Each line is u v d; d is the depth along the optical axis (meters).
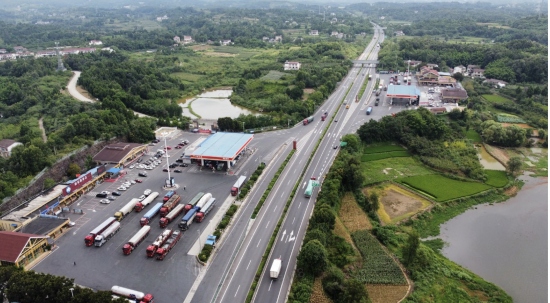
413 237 111.06
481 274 115.50
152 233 127.38
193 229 129.50
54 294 92.38
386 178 167.00
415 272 110.88
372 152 193.25
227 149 176.88
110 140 191.00
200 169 172.88
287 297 100.88
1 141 180.38
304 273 108.00
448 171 173.62
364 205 144.50
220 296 101.25
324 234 118.00
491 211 148.00
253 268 111.81
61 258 115.12
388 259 116.44
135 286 104.62
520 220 142.38
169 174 155.75
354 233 127.81
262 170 169.00
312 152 186.50
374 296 103.81
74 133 182.50
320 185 156.88
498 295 106.00
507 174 173.88
